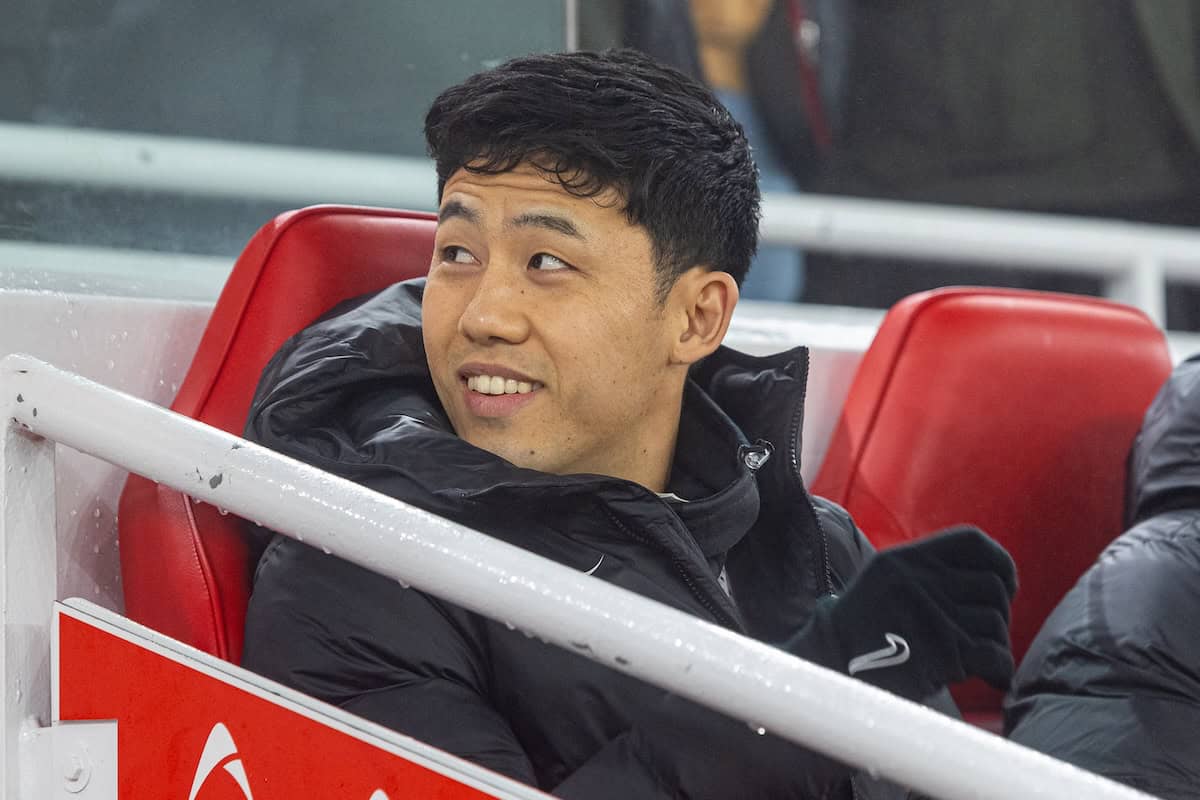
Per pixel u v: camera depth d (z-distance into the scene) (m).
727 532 3.74
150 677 3.00
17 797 3.06
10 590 3.04
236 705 2.92
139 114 5.14
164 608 3.56
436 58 5.55
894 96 11.84
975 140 11.97
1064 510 5.23
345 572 3.34
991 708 5.25
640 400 3.59
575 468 3.64
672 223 3.52
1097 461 5.27
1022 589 5.19
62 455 3.76
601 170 3.40
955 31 11.84
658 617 2.53
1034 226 7.89
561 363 3.43
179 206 5.18
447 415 3.78
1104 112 12.04
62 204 4.96
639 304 3.51
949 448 5.06
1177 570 4.36
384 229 4.18
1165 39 11.97
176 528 3.58
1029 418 5.17
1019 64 11.95
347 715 2.82
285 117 5.40
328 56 5.43
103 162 5.04
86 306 3.99
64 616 3.08
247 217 5.32
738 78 11.29
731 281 3.72
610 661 2.54
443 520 2.71
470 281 3.48
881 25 11.73
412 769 2.74
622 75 3.50
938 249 7.74
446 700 3.24
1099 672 4.25
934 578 3.15
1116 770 4.04
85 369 3.98
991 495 5.11
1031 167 12.02
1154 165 12.09
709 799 3.06
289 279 3.99
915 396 5.07
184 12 5.18
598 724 3.35
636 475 3.76
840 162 11.74
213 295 4.53
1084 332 5.29
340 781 2.81
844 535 4.34
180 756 2.97
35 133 4.95
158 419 2.93
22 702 3.06
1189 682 4.18
